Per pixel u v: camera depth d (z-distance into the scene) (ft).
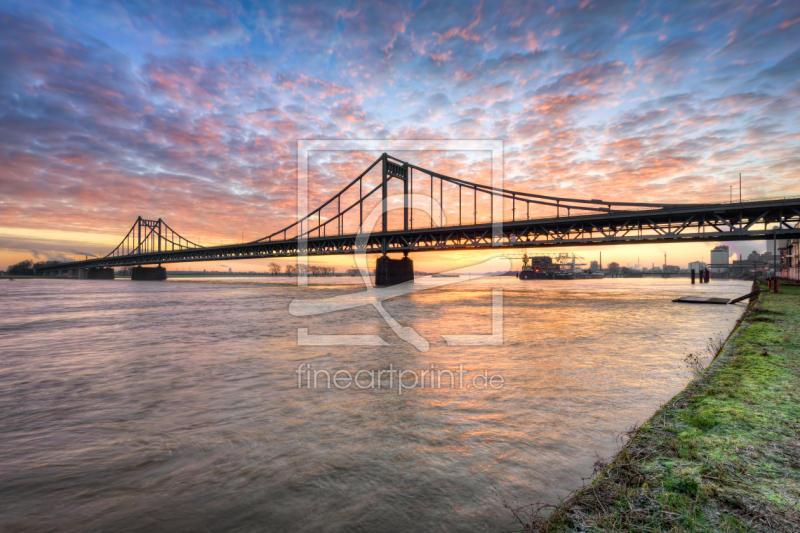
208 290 294.87
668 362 43.78
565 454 20.81
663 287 300.61
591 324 81.56
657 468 12.51
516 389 33.78
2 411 31.09
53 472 20.58
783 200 149.38
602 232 208.33
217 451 22.67
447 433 24.32
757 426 15.55
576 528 9.88
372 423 26.45
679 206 172.96
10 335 76.95
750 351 30.91
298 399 32.50
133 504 17.38
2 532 15.51
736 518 9.60
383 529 14.80
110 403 32.89
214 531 15.24
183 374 42.65
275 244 344.08
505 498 16.61
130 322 97.30
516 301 157.69
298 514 16.11
